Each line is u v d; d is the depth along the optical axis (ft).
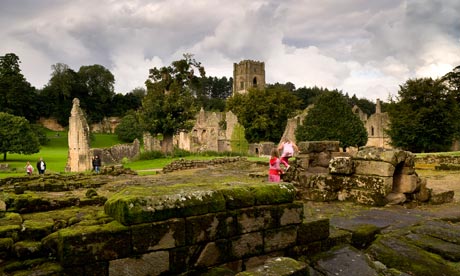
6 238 14.69
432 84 133.90
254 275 13.33
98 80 380.17
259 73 366.22
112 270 13.23
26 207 22.30
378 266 17.83
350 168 34.04
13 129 172.35
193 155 143.02
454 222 26.63
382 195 31.89
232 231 16.10
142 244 13.79
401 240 20.86
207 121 192.34
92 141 285.02
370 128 215.92
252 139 233.55
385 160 32.22
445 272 17.15
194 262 15.06
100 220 14.28
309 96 439.22
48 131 324.80
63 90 351.25
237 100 252.62
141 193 14.96
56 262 13.42
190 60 147.64
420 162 80.48
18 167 134.62
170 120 136.46
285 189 18.06
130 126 304.50
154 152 135.54
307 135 173.58
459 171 66.64
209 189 16.07
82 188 48.11
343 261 17.66
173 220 14.51
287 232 17.89
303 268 14.23
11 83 298.97
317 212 28.37
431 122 130.93
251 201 16.74
